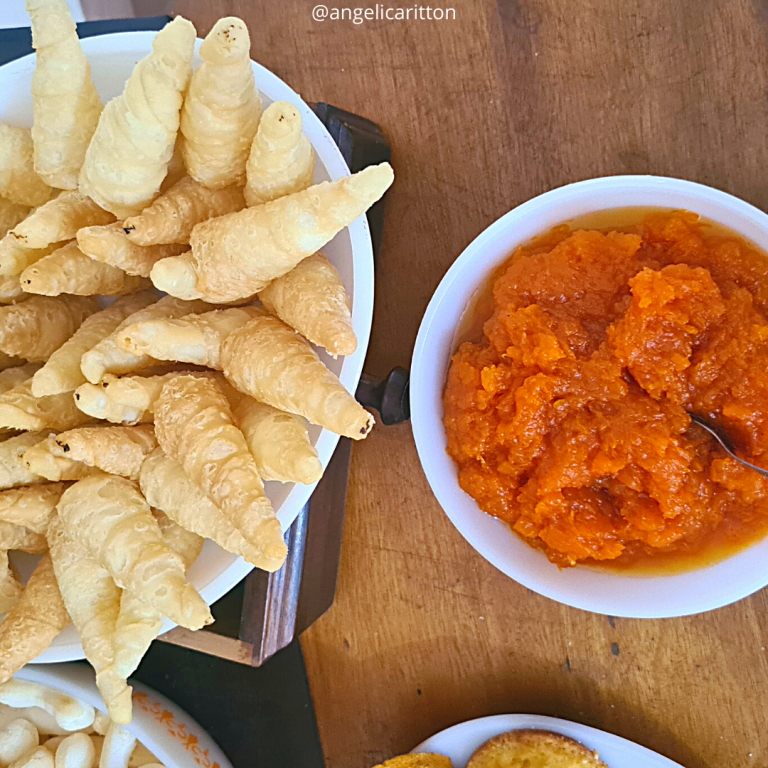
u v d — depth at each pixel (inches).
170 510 10.8
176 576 10.1
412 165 14.0
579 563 13.1
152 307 11.4
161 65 9.3
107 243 10.3
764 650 13.5
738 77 13.0
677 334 12.1
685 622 13.8
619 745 13.6
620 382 12.2
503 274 13.4
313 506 14.6
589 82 13.4
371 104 14.0
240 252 9.9
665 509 12.1
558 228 13.1
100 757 15.0
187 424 10.1
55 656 12.4
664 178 12.1
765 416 11.8
